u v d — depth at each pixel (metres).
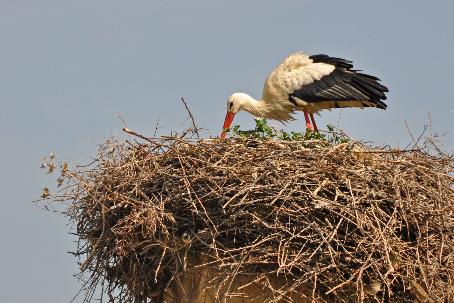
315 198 12.41
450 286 12.54
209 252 13.11
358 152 13.34
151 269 13.73
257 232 12.70
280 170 12.80
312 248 12.41
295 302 12.80
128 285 13.98
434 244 12.75
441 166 13.73
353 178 12.88
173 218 12.85
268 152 13.24
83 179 13.98
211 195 12.88
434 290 12.50
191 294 13.41
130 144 14.05
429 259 12.52
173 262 13.49
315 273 12.03
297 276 12.47
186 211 13.23
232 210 12.66
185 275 13.53
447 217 12.93
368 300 12.77
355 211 12.34
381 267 12.30
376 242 12.12
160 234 13.27
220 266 12.37
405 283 12.52
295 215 12.43
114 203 13.44
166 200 13.05
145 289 14.12
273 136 14.69
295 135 14.77
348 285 12.43
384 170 13.03
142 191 13.46
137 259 13.47
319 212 12.49
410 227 12.88
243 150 13.33
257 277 12.67
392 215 12.59
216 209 12.93
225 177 12.86
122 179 13.62
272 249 12.45
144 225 13.06
